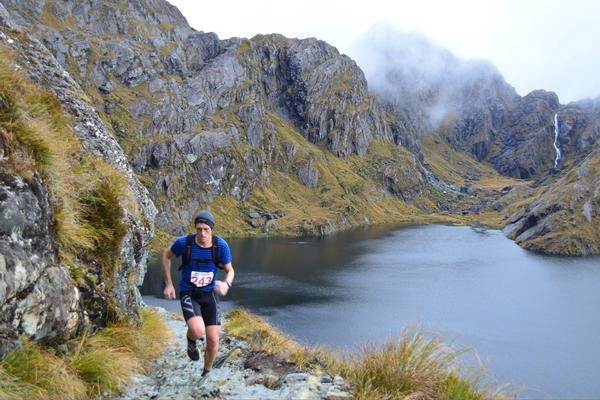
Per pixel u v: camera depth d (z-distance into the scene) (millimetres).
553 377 51219
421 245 167375
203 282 7727
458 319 72875
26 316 6406
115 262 9742
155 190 191500
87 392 6676
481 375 7348
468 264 125812
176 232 187875
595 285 101062
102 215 9664
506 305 82375
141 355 9000
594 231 167750
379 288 92938
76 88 13398
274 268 114938
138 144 196000
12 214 6445
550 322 72688
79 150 10156
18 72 9234
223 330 12930
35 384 5930
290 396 6785
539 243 165000
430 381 7070
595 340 64062
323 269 113938
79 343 7598
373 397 6695
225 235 193625
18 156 7090
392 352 7562
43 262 7043
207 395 7066
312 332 62281
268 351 9492
